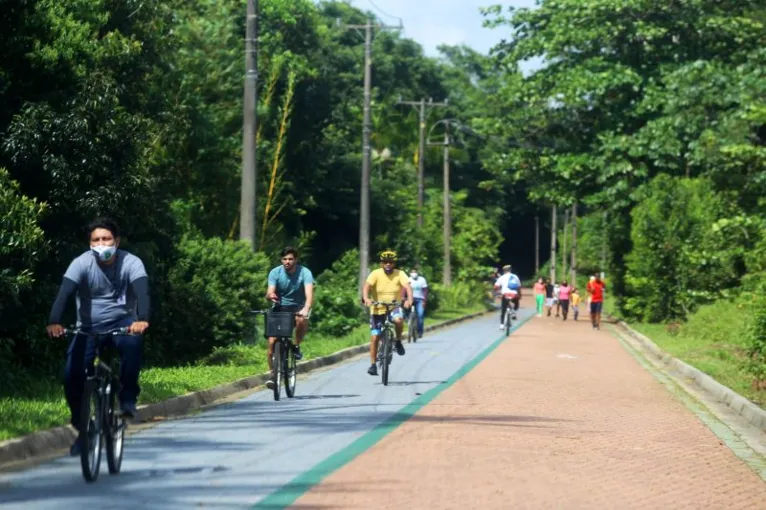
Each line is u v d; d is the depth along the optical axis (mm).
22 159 30969
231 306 41344
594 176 99938
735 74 83062
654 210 88375
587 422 28359
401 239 101375
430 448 22438
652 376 45125
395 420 27062
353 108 135250
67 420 23625
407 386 36906
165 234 38688
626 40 99375
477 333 77062
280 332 31578
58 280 32250
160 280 38875
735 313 65688
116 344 18922
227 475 19016
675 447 24672
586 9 96625
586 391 37000
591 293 90312
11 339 30438
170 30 42750
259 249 68812
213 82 69750
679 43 99000
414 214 108938
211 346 41031
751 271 65562
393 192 103375
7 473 18984
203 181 63969
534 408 31062
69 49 33156
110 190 32500
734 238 66562
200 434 24266
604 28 96500
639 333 75375
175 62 54812
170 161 55594
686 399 36375
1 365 28688
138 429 25078
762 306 40125
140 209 34938
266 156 75000
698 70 86812
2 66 32406
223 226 66375
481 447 22797
